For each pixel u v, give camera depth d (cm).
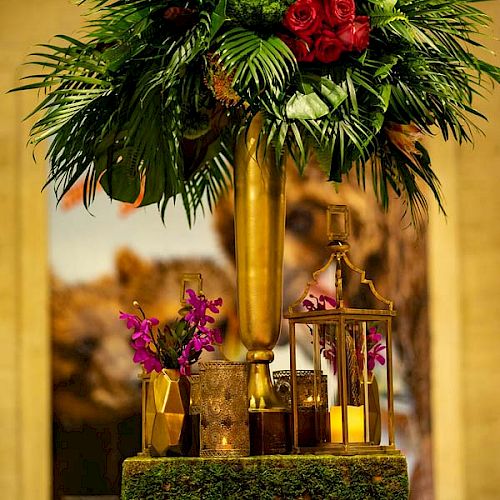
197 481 332
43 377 599
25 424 596
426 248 644
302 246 617
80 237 607
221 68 330
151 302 607
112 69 344
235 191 359
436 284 643
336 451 337
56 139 362
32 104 609
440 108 361
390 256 634
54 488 593
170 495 332
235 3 331
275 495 330
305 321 350
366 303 623
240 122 356
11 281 604
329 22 334
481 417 641
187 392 351
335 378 345
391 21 339
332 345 347
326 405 348
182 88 337
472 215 650
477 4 651
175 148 344
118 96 351
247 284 355
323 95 332
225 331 609
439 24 364
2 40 616
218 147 386
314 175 622
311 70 338
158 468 333
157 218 611
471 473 636
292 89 334
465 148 652
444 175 647
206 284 610
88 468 595
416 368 633
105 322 603
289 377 364
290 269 613
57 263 605
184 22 340
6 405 598
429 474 630
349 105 339
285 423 345
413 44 350
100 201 609
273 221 355
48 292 604
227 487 331
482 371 643
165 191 371
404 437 622
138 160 354
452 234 646
